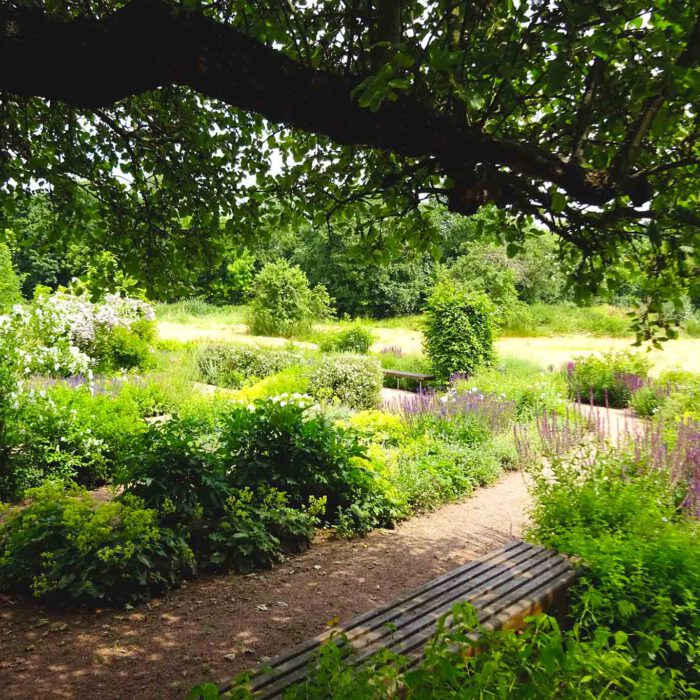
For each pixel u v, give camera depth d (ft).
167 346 56.54
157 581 13.42
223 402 32.94
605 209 8.38
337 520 18.45
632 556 9.86
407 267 116.78
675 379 39.78
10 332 23.75
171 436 16.39
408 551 16.78
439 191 8.73
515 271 96.37
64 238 13.10
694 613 8.82
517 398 34.06
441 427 27.71
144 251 13.07
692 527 12.15
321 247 117.39
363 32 9.29
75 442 22.25
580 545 10.69
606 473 14.23
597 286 9.28
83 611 12.56
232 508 16.26
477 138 6.72
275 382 37.22
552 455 15.88
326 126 6.47
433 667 5.25
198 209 12.93
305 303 85.46
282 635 11.87
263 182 12.32
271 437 18.74
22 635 11.52
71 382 31.60
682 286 9.12
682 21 5.67
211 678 10.30
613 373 43.98
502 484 23.52
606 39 5.97
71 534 13.43
